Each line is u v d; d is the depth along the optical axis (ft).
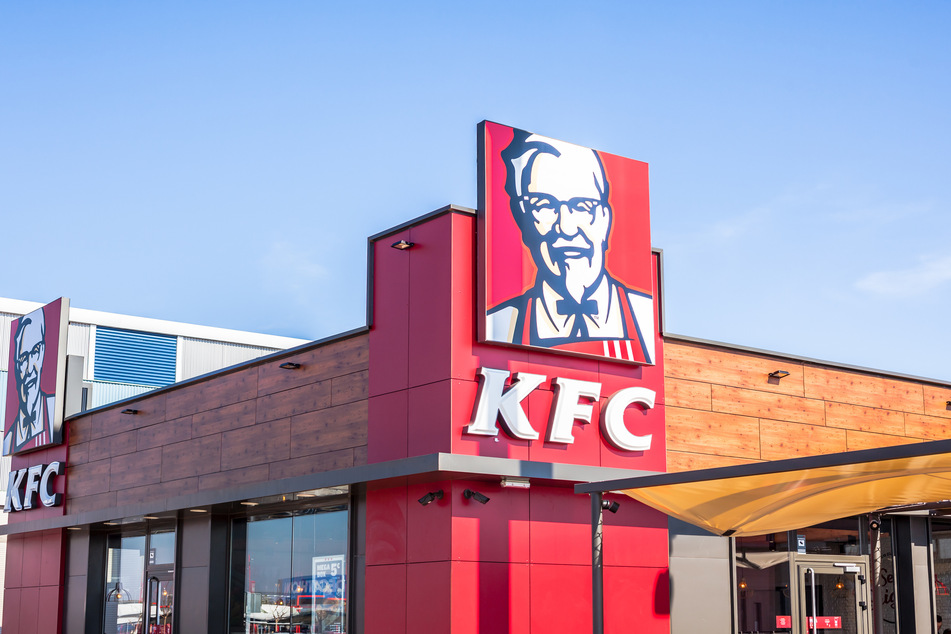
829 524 64.18
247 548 68.18
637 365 57.06
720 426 59.57
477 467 49.16
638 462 56.08
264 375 63.82
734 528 54.39
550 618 52.60
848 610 63.41
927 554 67.46
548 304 53.52
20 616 87.51
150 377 142.00
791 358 63.21
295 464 59.88
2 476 123.75
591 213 56.08
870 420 65.87
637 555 56.18
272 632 64.49
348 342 57.93
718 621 58.39
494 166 53.16
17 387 91.86
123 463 76.28
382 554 54.65
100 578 81.51
